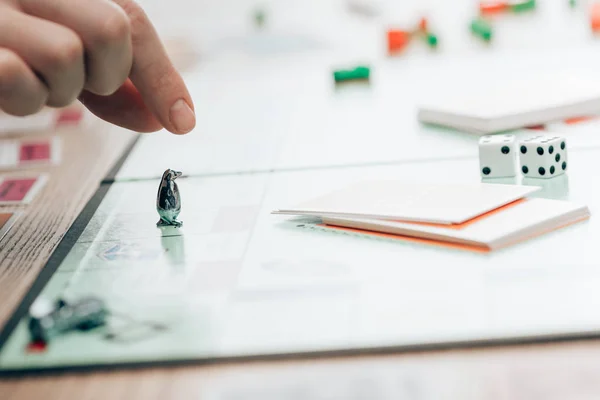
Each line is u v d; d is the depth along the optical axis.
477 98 0.75
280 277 0.47
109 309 0.46
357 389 0.39
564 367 0.40
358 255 0.49
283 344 0.42
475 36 1.09
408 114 0.77
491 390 0.39
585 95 0.72
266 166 0.66
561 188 0.56
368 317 0.44
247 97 0.91
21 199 0.64
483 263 0.47
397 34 1.06
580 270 0.46
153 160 0.70
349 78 0.94
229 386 0.40
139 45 0.52
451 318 0.43
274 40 1.25
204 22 1.39
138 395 0.40
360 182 0.57
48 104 0.50
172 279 0.48
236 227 0.54
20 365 0.42
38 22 0.48
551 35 1.06
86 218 0.58
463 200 0.52
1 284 0.50
